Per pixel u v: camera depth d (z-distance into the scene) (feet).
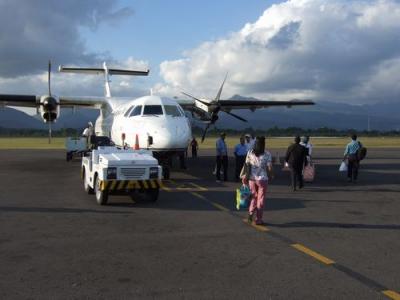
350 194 41.73
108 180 33.53
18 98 70.23
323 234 25.46
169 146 46.73
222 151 50.70
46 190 42.68
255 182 27.89
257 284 17.16
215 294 16.10
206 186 46.14
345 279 17.75
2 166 70.13
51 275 18.07
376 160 88.17
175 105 52.21
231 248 22.34
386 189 45.37
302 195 41.06
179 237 24.53
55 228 26.40
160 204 35.06
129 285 16.98
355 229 26.78
